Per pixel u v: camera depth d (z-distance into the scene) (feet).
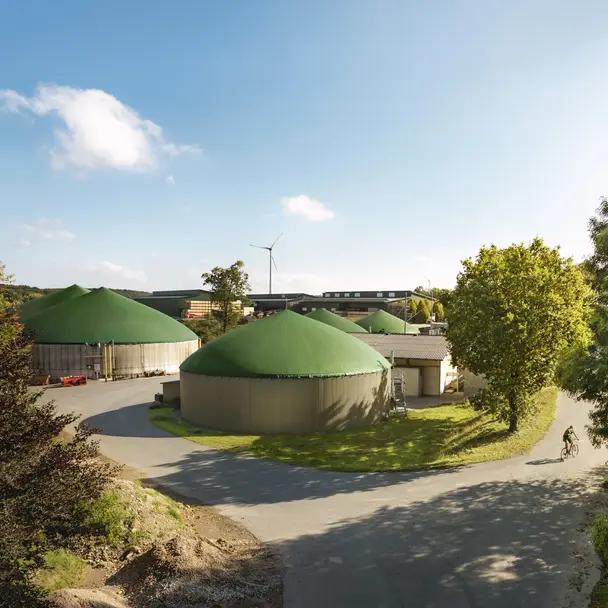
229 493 62.34
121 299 181.27
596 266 71.97
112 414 107.96
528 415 93.71
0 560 27.86
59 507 30.96
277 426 92.22
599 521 48.11
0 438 31.63
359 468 71.10
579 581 40.73
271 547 47.62
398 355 135.64
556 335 81.35
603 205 71.05
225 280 216.74
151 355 169.48
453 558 44.88
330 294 490.49
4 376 34.47
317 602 37.96
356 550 46.73
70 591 35.37
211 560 43.01
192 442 85.51
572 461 73.10
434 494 60.90
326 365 96.27
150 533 48.29
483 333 83.30
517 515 54.08
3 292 96.27
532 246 89.81
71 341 159.22
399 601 38.22
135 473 69.56
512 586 40.14
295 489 63.46
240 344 100.53
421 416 108.88
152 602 36.76
